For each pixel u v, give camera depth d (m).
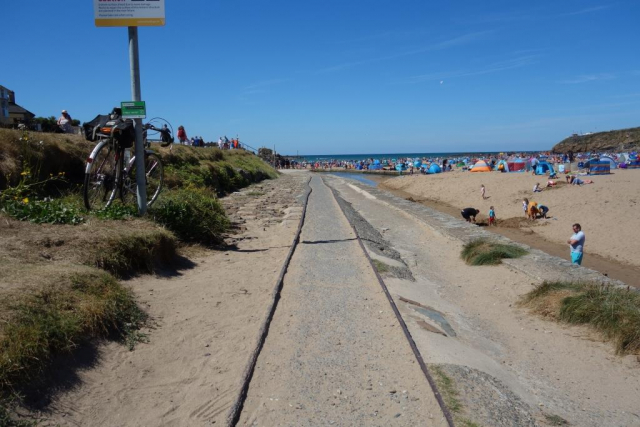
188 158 24.14
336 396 4.52
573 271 10.20
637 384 5.80
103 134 8.53
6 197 7.96
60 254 6.11
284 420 4.10
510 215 24.55
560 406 5.18
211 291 7.15
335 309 6.91
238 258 9.62
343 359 5.30
